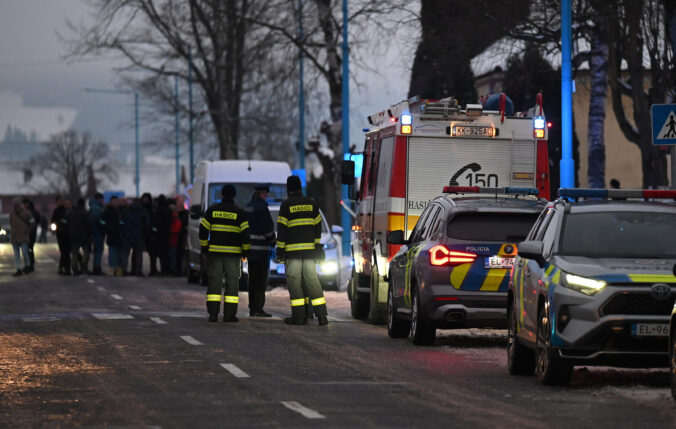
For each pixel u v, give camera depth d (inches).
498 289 1185.4
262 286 1627.7
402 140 1515.7
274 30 3668.8
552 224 992.2
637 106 2657.5
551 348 896.3
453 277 1189.1
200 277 2394.2
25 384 935.0
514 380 965.8
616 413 790.5
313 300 1524.4
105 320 1558.8
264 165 2380.7
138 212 2795.3
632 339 873.5
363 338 1337.4
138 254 2802.7
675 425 743.1
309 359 1107.3
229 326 1473.9
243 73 4835.1
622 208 985.5
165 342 1262.3
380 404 825.5
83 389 905.5
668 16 1615.4
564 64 2034.9
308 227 1523.1
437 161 1521.9
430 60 2925.7
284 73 3671.3
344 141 3065.9
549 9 2603.3
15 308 1800.0
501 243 1187.9
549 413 789.9
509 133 1534.2
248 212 1612.9
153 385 924.6
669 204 995.9
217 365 1055.0
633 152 4350.4
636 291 876.0
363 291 1674.5
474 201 1250.0
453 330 1449.3
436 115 1517.0
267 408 805.9
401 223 1507.1
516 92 3065.9
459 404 828.6
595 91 2645.2
